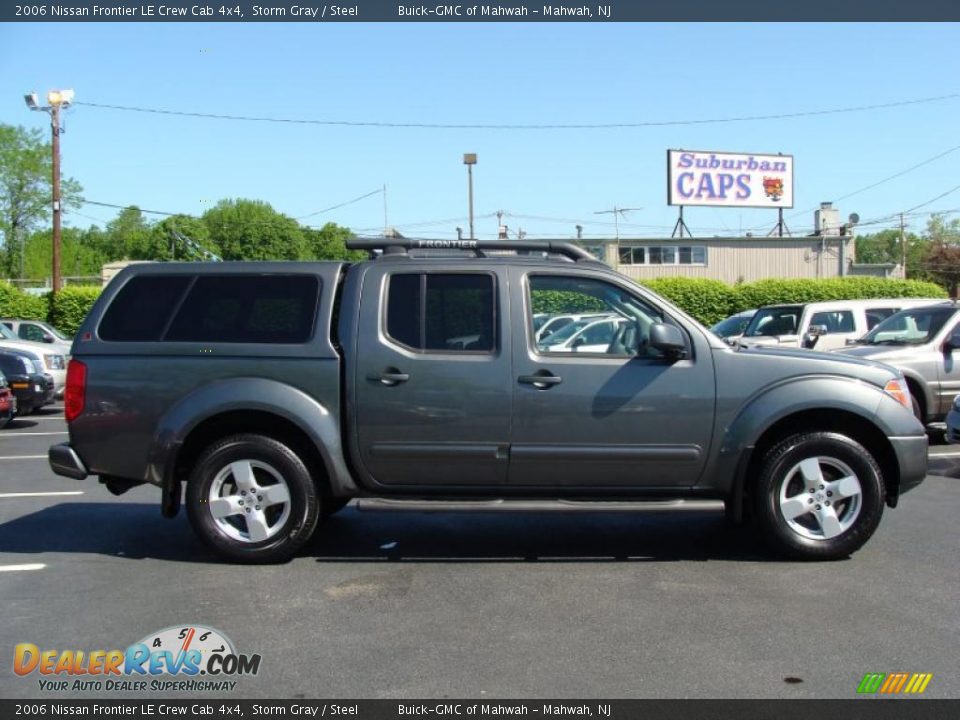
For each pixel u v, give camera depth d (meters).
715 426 5.70
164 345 5.82
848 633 4.54
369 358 5.72
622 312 5.89
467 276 5.84
